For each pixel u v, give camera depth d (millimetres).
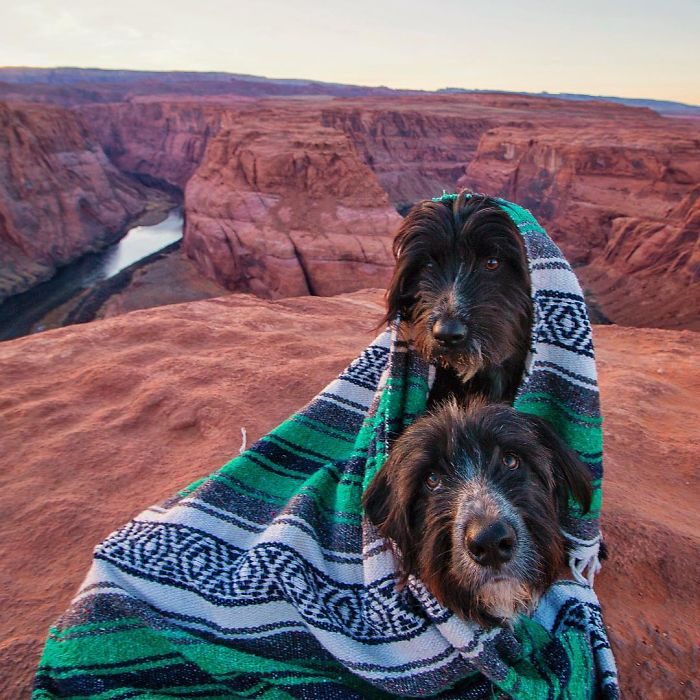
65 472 1074
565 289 667
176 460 1105
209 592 604
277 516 700
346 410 835
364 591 615
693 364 1915
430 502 497
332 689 543
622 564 812
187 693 550
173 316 2025
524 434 510
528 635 570
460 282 648
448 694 541
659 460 1151
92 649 550
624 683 642
